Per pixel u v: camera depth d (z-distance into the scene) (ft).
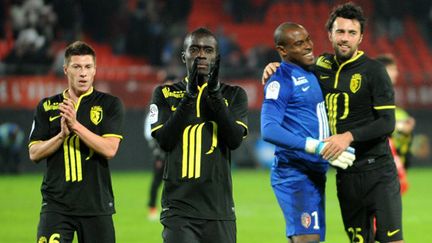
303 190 75.36
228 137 65.46
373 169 75.72
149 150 246.06
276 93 74.49
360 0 321.93
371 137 73.20
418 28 329.52
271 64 76.95
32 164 235.61
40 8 277.23
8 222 136.87
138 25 293.02
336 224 137.39
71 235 70.64
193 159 66.03
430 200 175.42
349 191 76.74
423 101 266.16
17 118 234.38
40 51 264.11
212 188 66.03
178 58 276.21
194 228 65.92
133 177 224.74
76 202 69.92
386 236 75.51
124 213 150.82
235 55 282.97
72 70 71.51
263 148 256.52
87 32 294.46
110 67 270.87
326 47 314.14
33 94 243.40
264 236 123.44
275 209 158.30
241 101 67.92
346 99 75.15
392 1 325.83
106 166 71.46
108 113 72.18
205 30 64.90
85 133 68.90
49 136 72.02
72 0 283.59
